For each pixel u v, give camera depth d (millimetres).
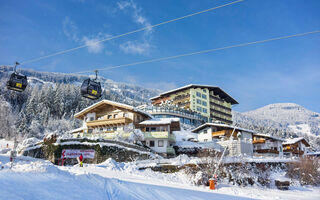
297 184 34719
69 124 95438
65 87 127312
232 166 30453
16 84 18266
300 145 74438
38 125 84750
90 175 16719
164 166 30172
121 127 48812
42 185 10852
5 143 66500
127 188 15016
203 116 99438
